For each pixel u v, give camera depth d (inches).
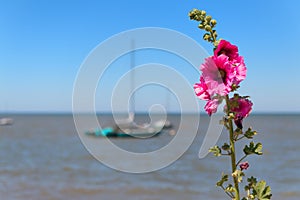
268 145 2048.5
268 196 83.0
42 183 989.8
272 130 3575.3
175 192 869.2
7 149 1972.2
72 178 1066.7
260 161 1362.0
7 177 1090.7
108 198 812.6
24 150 1913.1
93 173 1152.8
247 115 82.4
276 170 1165.1
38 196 832.9
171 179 1037.2
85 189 908.0
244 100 82.5
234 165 84.7
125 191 884.6
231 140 84.6
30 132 3511.3
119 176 1085.1
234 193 84.1
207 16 86.3
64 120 7465.6
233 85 79.9
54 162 1439.5
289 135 2891.2
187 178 1053.2
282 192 847.7
